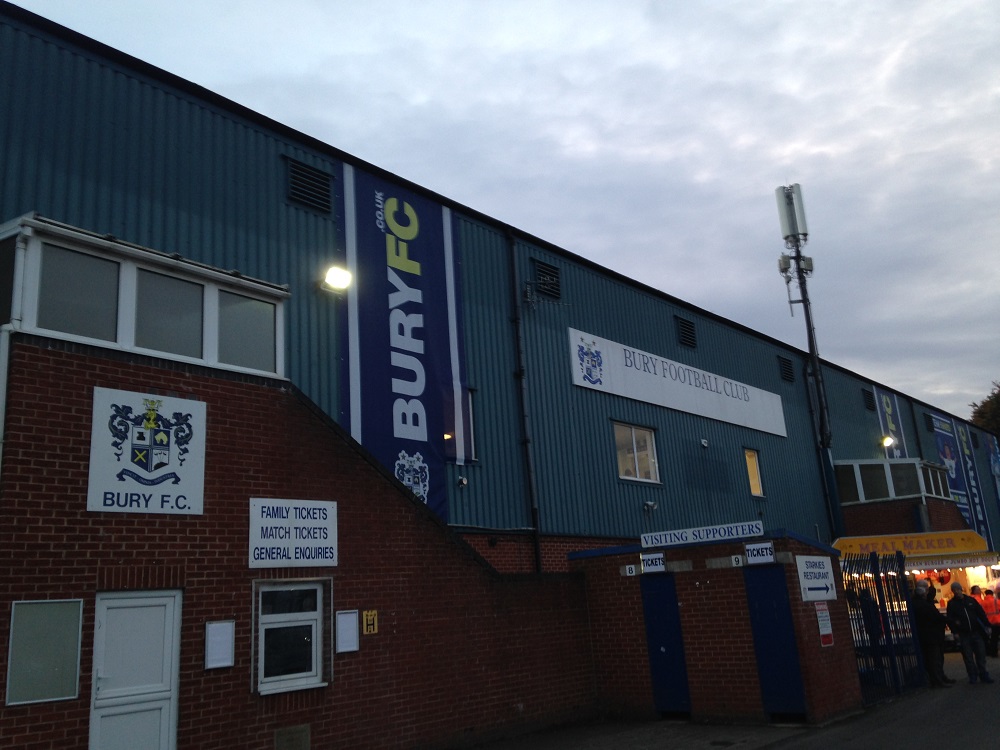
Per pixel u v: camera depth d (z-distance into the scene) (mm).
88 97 12648
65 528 8180
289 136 15359
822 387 30156
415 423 16000
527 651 13156
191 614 9000
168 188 13281
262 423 10148
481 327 18141
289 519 10164
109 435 8680
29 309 8375
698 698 13367
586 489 19656
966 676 17297
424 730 11156
